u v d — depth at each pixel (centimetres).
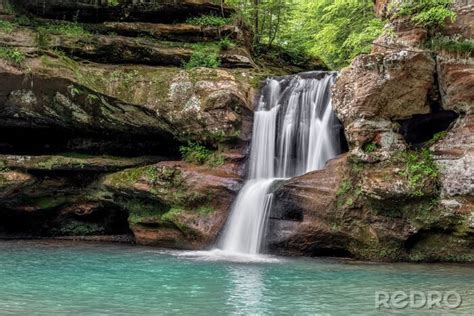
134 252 1288
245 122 1452
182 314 715
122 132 1570
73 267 1067
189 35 1709
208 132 1424
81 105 1503
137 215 1470
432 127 1274
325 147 1366
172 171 1391
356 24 2395
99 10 1673
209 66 1606
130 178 1445
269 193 1273
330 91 1364
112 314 713
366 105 1205
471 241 1131
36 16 1631
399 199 1150
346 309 741
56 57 1493
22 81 1461
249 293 838
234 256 1221
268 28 2327
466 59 1170
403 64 1185
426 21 1226
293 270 1038
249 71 1627
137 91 1499
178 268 1056
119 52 1584
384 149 1185
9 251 1294
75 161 1513
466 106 1162
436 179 1150
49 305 757
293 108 1439
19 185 1488
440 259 1165
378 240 1173
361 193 1179
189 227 1338
